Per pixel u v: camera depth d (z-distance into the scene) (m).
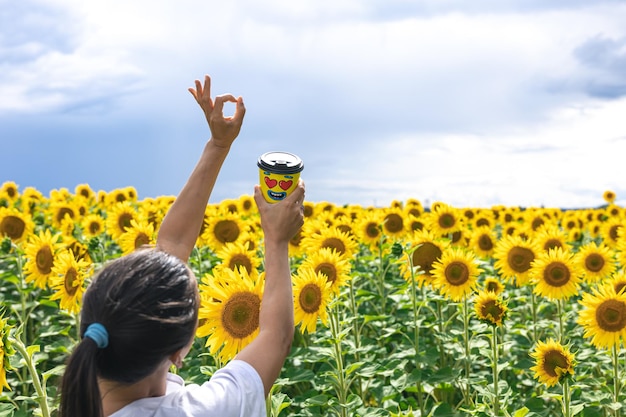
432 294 7.88
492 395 5.45
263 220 2.36
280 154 2.61
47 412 4.29
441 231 10.76
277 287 2.24
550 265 7.25
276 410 4.80
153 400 1.89
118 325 1.76
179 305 1.83
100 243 8.42
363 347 6.68
